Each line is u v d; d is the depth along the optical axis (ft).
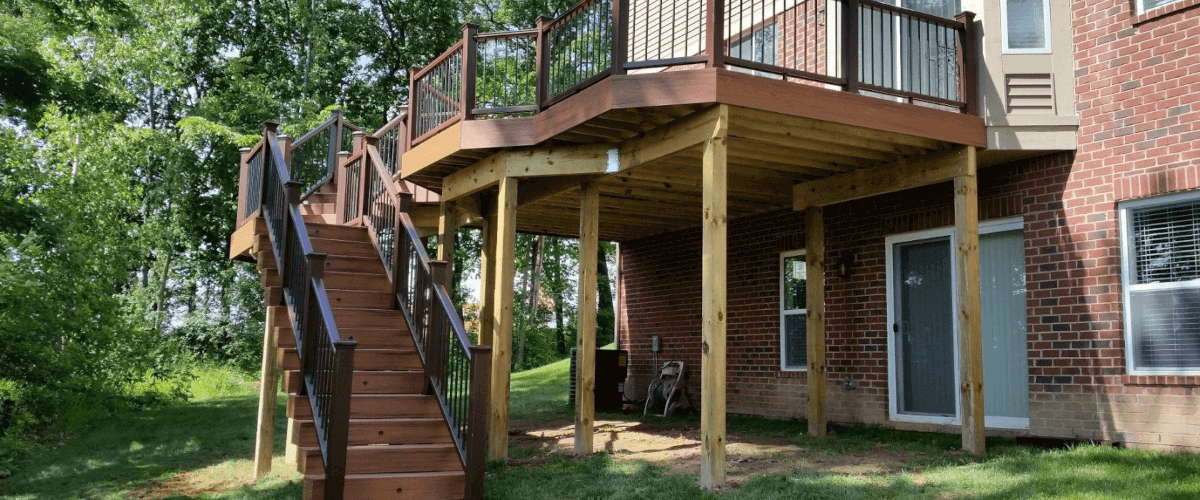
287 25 77.97
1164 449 21.31
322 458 19.36
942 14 27.12
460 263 86.58
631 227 39.73
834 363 31.40
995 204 26.04
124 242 47.98
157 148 68.18
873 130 22.18
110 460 30.71
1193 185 21.27
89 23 42.24
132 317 49.90
